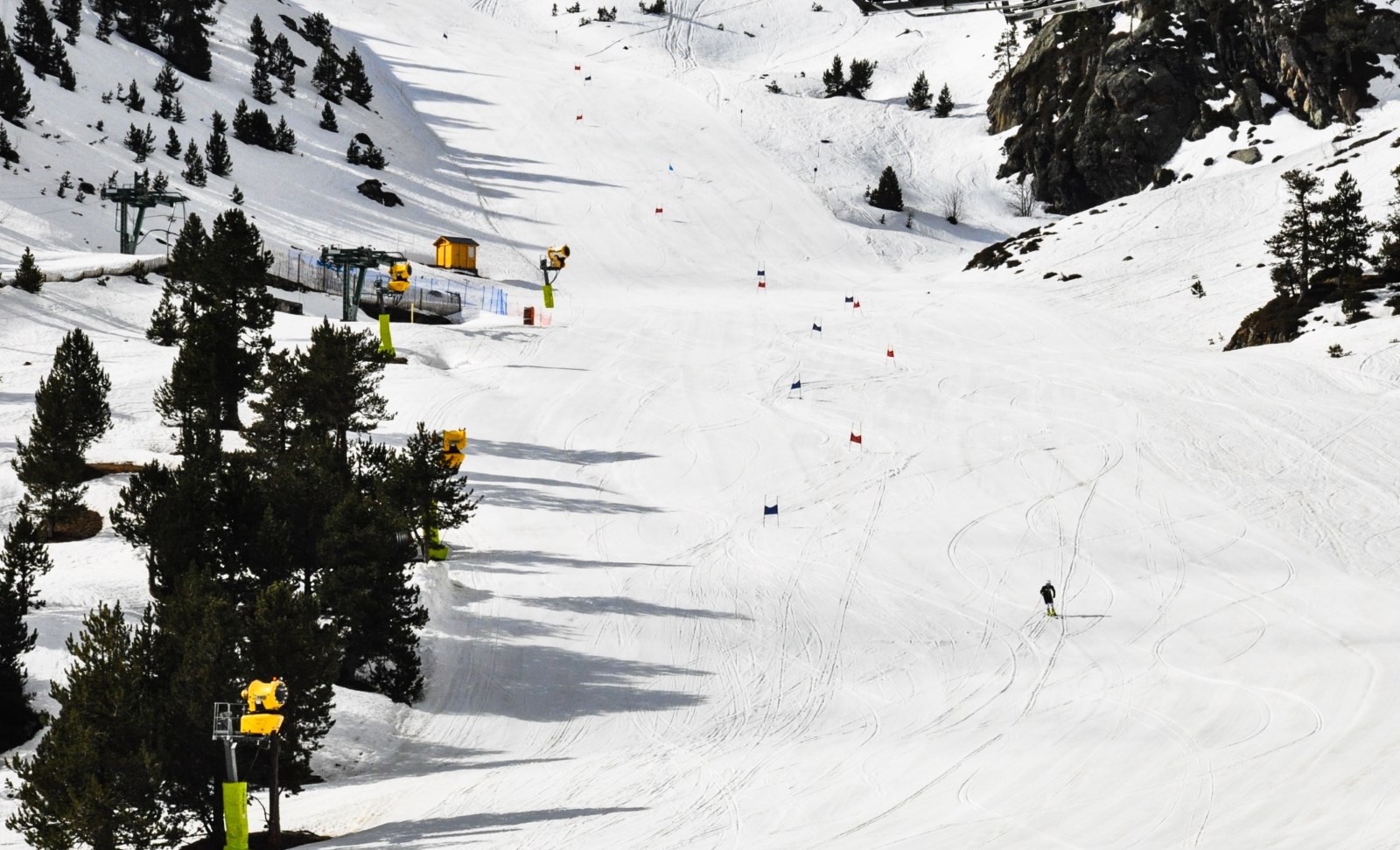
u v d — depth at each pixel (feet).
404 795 137.18
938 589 210.38
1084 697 161.38
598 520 245.04
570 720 164.86
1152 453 275.18
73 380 219.82
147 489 189.67
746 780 135.44
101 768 115.03
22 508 214.28
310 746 151.33
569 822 123.44
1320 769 124.47
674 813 124.36
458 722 166.09
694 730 157.99
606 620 198.90
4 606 155.12
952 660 180.75
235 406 266.77
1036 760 135.64
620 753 150.00
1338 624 187.52
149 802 115.65
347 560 173.06
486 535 235.20
